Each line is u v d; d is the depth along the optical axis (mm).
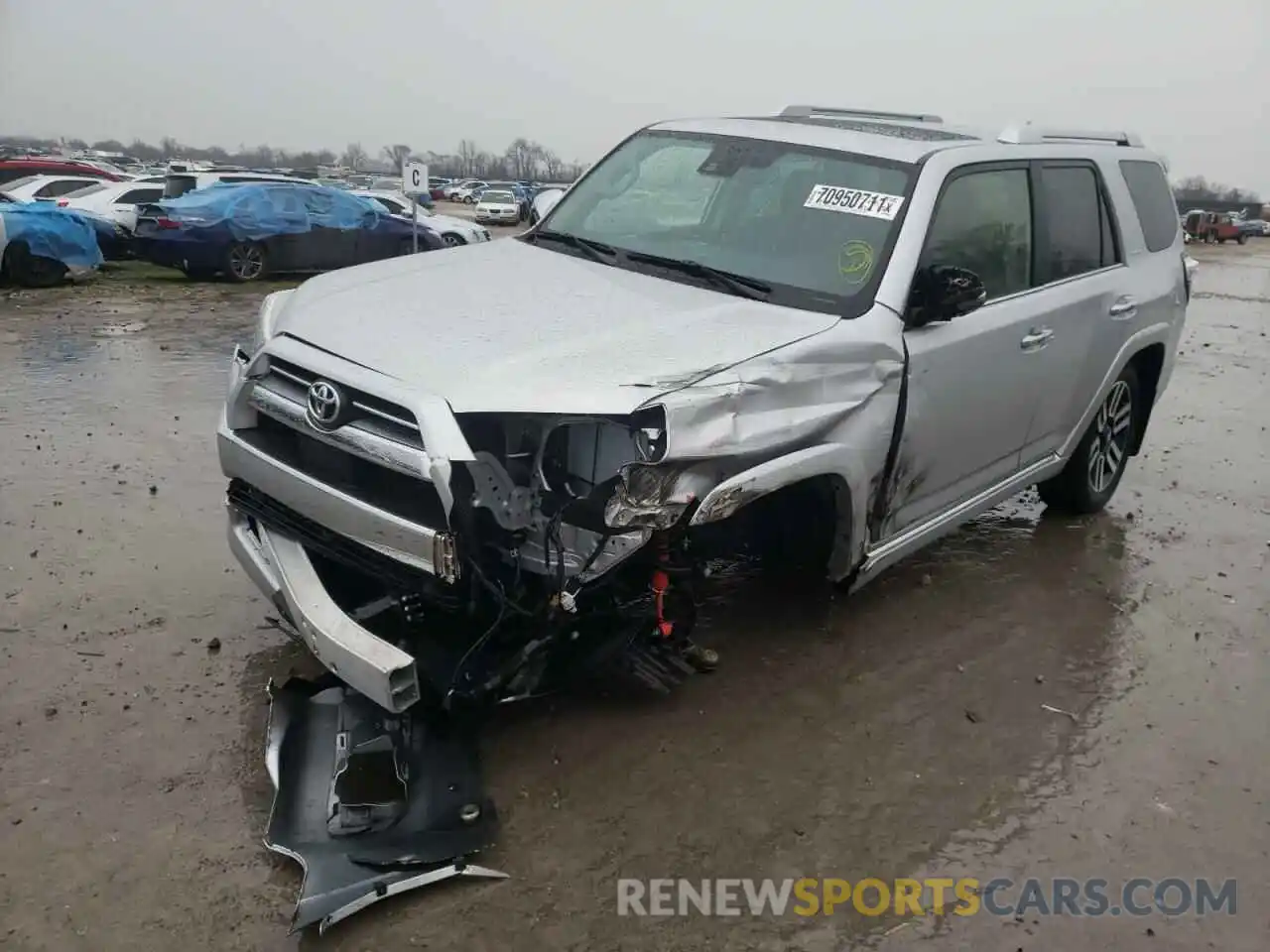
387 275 4016
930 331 3996
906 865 3068
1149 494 6719
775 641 4320
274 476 3336
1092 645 4520
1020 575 5211
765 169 4457
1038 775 3545
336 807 2969
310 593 3240
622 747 3498
